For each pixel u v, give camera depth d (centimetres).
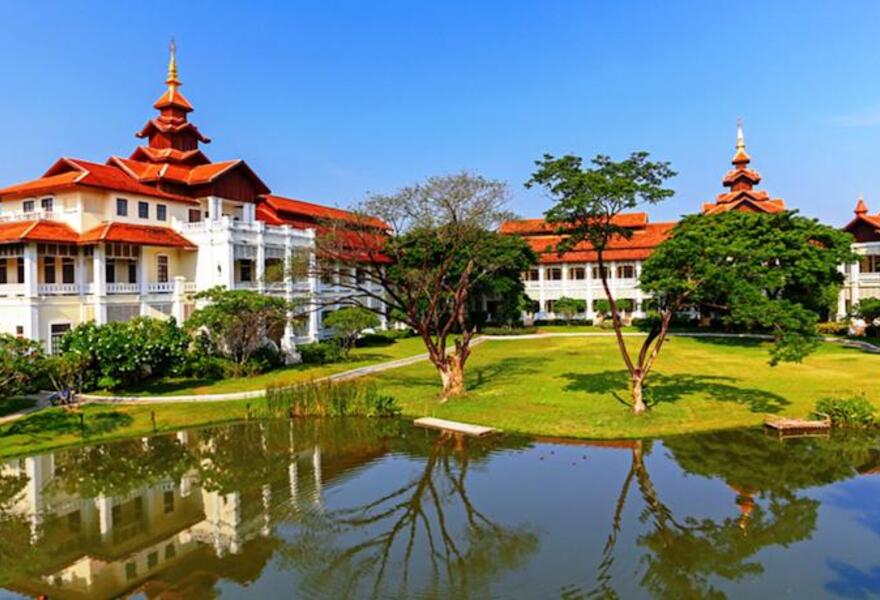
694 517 1639
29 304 3428
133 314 3862
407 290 3005
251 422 2698
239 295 3578
